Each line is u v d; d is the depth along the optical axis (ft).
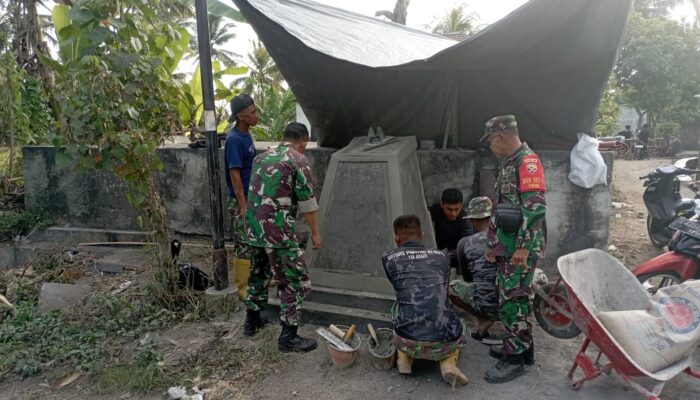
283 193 10.72
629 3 10.96
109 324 12.53
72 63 12.42
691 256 11.16
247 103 13.00
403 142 14.20
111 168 12.46
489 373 9.82
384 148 13.69
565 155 14.75
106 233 20.21
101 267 17.25
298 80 15.87
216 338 11.98
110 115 12.01
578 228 14.93
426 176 16.56
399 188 12.66
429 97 16.83
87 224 20.66
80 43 13.83
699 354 10.59
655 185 17.30
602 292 9.83
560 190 14.93
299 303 11.12
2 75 24.79
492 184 15.72
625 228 21.33
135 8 12.95
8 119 25.04
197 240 19.83
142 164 12.76
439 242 14.66
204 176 19.39
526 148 9.46
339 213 13.19
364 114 17.39
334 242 13.08
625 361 8.11
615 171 44.52
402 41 18.06
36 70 48.85
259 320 12.12
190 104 22.38
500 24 11.44
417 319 9.52
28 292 15.33
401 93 16.85
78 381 10.46
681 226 11.45
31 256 19.53
